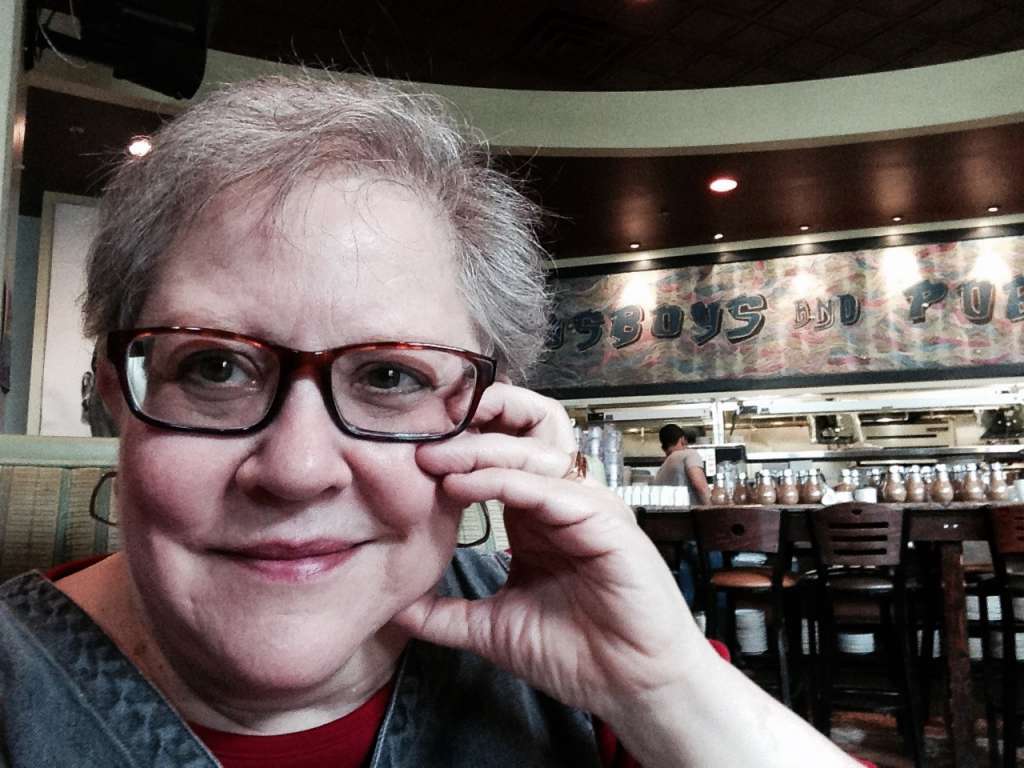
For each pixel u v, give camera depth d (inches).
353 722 25.5
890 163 197.8
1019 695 122.4
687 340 254.5
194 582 20.8
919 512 111.7
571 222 235.5
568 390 262.5
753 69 193.6
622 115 191.9
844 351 240.4
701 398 251.4
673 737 25.2
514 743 27.5
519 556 28.0
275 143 21.2
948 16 172.9
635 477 240.2
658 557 25.8
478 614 27.4
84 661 23.5
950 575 109.7
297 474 19.7
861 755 117.0
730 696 25.5
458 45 182.1
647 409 257.0
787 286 247.4
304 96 24.0
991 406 227.8
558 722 29.1
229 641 20.7
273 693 22.2
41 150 169.3
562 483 25.0
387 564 22.5
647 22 174.4
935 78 180.2
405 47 182.4
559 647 26.3
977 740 121.0
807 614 130.3
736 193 216.2
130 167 22.8
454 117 26.9
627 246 256.8
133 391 20.5
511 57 187.6
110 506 40.2
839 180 207.6
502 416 28.2
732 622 130.3
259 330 20.6
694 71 194.4
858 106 183.9
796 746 25.1
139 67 108.5
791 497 155.5
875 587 117.0
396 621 26.6
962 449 216.8
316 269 20.7
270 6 165.8
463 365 23.2
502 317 27.0
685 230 243.0
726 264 253.3
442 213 23.8
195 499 20.1
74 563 30.4
